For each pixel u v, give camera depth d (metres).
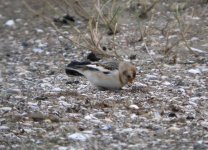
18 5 23.20
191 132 11.73
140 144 11.23
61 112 12.89
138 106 13.10
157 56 16.92
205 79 15.04
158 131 11.81
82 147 11.13
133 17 19.56
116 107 13.05
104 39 18.36
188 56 16.81
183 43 17.61
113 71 13.90
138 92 14.03
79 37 18.30
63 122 12.34
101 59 17.06
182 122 12.21
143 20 19.42
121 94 13.90
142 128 11.98
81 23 20.16
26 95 14.20
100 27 19.08
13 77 15.95
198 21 19.00
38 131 11.92
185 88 14.36
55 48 18.44
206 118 12.41
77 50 18.06
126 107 13.04
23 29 20.62
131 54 17.16
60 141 11.44
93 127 12.05
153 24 18.95
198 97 13.68
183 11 19.69
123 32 18.72
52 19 20.94
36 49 18.52
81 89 14.46
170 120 12.32
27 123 12.32
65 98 13.76
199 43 17.62
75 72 15.83
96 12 19.19
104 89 14.22
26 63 17.28
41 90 14.58
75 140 11.46
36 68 16.73
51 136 11.68
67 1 20.16
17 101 13.73
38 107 13.23
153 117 12.50
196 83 14.73
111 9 18.77
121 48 17.62
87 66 14.16
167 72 15.62
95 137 11.57
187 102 13.33
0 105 13.45
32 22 21.20
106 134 11.70
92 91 14.22
